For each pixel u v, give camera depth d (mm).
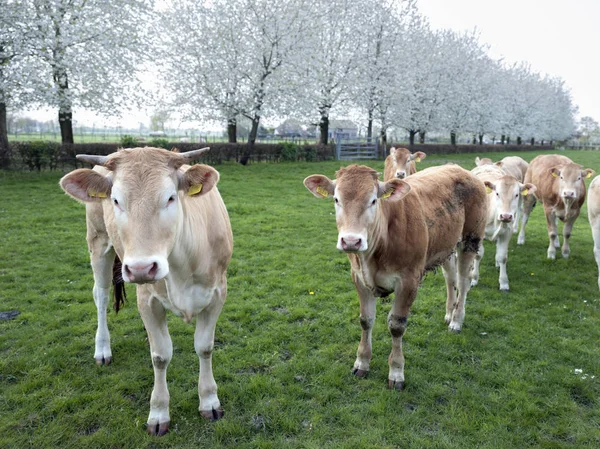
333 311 5973
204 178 2887
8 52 15570
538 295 6602
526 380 4398
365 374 4516
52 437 3523
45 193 13219
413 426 3756
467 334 5367
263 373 4504
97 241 4355
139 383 4211
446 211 4816
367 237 3914
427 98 34625
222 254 3617
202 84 23531
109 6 18141
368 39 28766
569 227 8523
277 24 23250
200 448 3463
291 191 15555
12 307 5781
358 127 35969
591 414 3904
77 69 17500
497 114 45188
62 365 4508
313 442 3545
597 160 36031
